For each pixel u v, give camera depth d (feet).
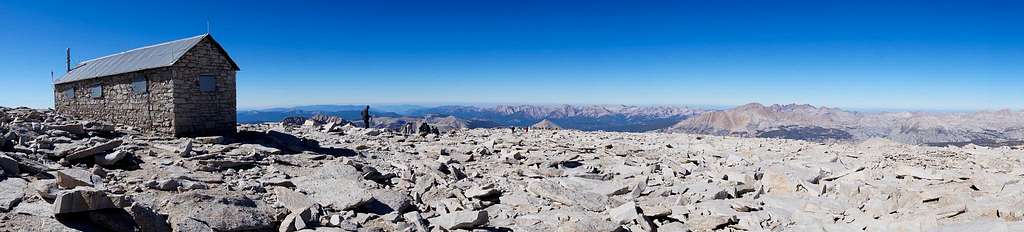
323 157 65.57
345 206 37.60
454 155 76.18
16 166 35.60
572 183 56.39
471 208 42.37
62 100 97.30
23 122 72.54
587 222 36.58
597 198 47.42
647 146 105.29
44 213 26.81
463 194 48.11
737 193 52.24
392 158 72.18
